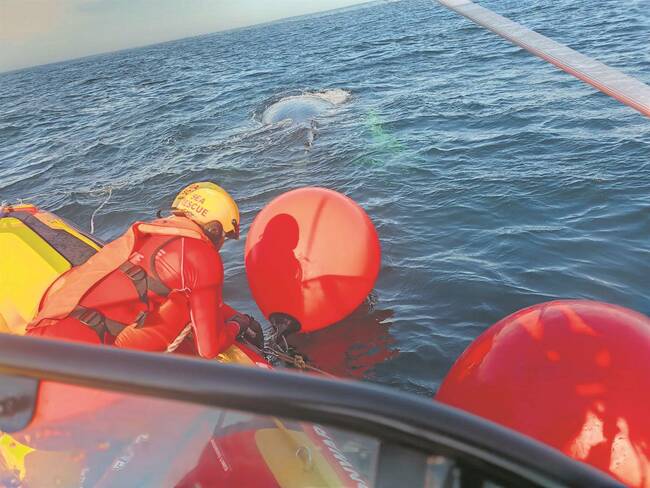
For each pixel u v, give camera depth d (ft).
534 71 44.19
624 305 15.25
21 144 47.19
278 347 14.01
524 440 2.69
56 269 12.53
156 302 10.59
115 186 30.12
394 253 18.78
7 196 31.78
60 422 2.98
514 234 19.10
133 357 2.37
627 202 20.26
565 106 33.19
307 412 2.44
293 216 14.03
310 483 4.21
